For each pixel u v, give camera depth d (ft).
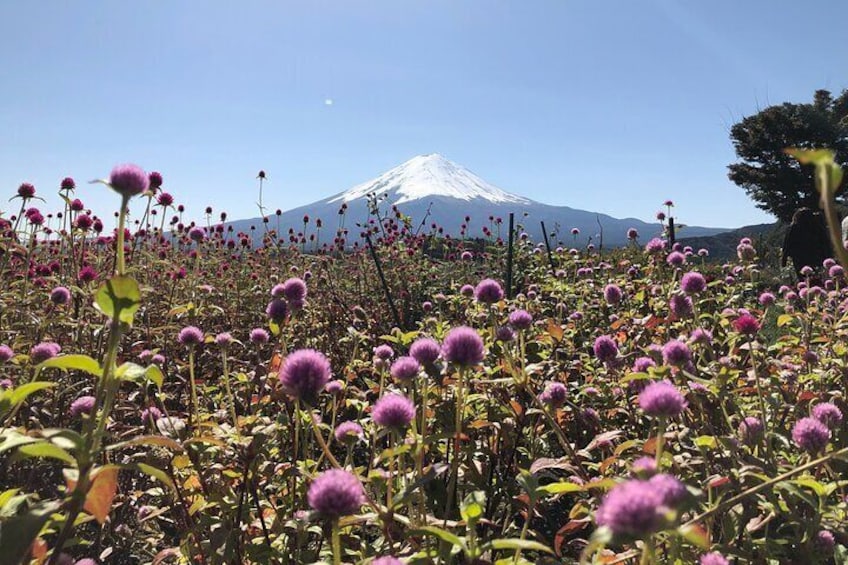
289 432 1.48
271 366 1.50
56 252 3.57
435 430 1.56
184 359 2.48
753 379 1.65
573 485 0.91
